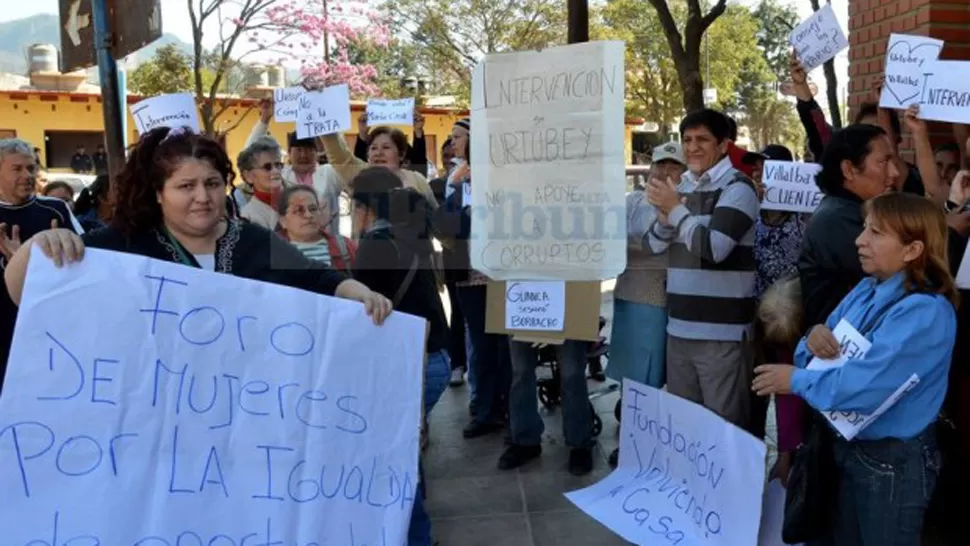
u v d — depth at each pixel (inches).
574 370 176.9
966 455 135.0
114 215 91.6
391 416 88.7
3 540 74.1
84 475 76.7
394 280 133.4
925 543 141.4
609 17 1100.5
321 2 600.1
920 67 140.8
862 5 224.2
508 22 873.5
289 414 84.6
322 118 206.4
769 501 124.2
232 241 94.0
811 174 153.5
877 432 97.3
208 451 81.4
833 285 115.1
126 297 79.4
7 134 873.5
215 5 488.1
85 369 77.5
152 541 78.3
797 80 178.7
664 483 133.1
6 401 74.9
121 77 164.9
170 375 80.5
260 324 84.5
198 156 87.4
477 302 205.0
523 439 183.8
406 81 1021.2
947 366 97.0
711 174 141.6
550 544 149.7
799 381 98.9
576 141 119.8
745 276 140.2
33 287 76.5
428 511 164.2
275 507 83.0
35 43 942.4
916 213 94.9
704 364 142.8
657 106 1170.0
